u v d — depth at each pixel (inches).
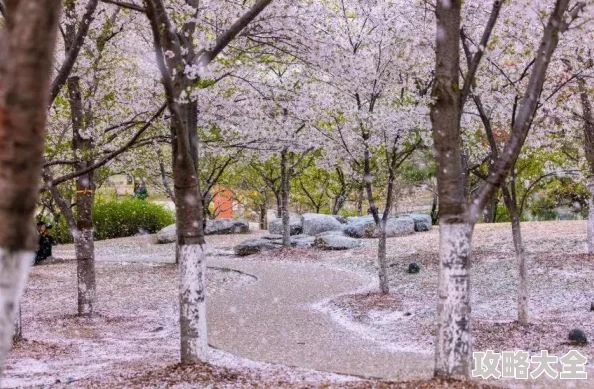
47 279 938.1
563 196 1320.1
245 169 1362.0
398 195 1352.1
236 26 412.5
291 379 383.2
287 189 1181.1
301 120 688.4
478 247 938.7
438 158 326.0
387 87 689.0
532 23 526.9
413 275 837.8
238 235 1448.1
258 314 652.7
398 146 698.2
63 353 488.1
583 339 465.7
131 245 1374.3
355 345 512.7
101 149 595.5
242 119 658.8
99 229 1547.7
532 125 639.8
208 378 366.6
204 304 393.7
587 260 754.8
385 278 727.1
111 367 429.1
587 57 614.2
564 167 847.1
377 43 677.3
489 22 347.6
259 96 652.1
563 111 695.7
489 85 588.7
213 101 634.2
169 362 437.7
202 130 718.5
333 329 580.1
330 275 901.8
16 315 510.9
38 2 140.1
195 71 405.4
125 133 770.2
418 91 712.4
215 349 503.5
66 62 457.4
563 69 623.8
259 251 1170.0
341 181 1382.9
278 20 531.8
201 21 516.1
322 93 690.2
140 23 613.0
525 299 527.5
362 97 708.7
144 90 657.6
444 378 319.0
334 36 624.7
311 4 566.3
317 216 1312.7
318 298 740.0
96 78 637.9
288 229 1184.2
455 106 326.0
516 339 488.4
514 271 761.6
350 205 1996.8
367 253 1050.7
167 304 756.0
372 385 327.6
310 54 555.8
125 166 882.8
